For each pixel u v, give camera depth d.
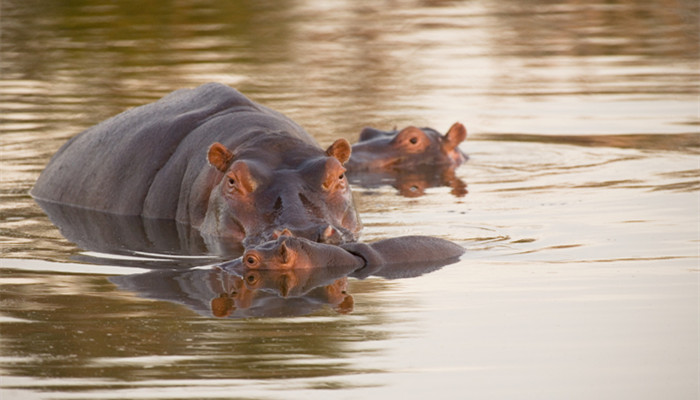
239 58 70.50
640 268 26.83
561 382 19.30
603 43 76.56
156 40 77.31
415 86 61.41
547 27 84.50
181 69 65.56
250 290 25.27
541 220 33.19
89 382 19.31
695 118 51.75
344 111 53.88
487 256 28.55
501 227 32.28
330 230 28.67
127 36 78.94
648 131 49.25
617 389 19.02
